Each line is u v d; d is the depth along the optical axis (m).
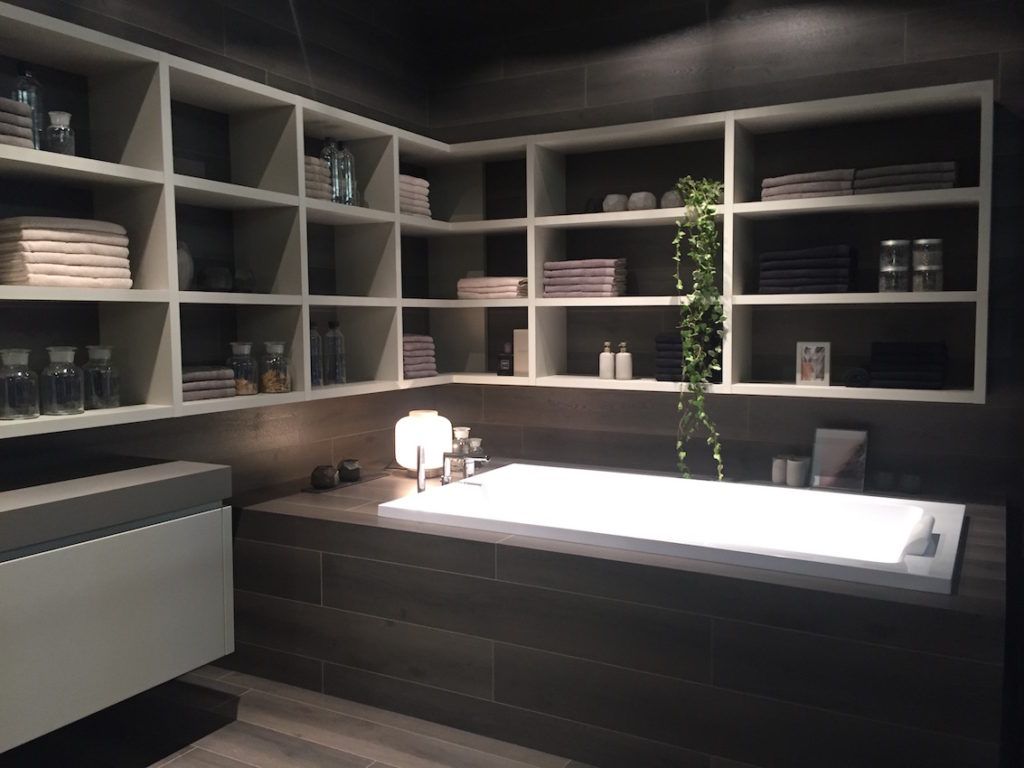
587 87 3.97
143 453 3.03
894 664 2.20
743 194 3.54
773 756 2.36
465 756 2.64
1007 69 3.16
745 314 3.60
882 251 3.23
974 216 3.27
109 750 2.65
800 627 2.30
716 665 2.42
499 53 4.17
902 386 3.21
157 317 2.73
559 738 2.66
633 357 3.98
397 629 2.92
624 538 2.64
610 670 2.57
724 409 3.74
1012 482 3.24
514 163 4.22
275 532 3.13
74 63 2.67
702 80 3.71
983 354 3.04
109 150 2.79
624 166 3.96
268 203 3.11
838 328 3.53
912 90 3.10
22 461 2.66
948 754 2.14
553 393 4.15
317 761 2.60
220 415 3.32
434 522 2.97
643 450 3.95
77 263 2.48
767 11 3.56
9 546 2.14
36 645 2.21
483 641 2.77
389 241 3.70
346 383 3.60
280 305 3.25
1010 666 2.75
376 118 4.02
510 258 4.26
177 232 3.11
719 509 3.38
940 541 2.59
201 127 3.21
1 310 2.57
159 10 2.99
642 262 3.95
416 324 4.38
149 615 2.52
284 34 3.51
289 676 3.14
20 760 2.59
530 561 2.67
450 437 3.83
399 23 4.17
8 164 2.34
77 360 2.79
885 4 3.34
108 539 2.39
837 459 3.40
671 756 2.50
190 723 2.84
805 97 3.50
